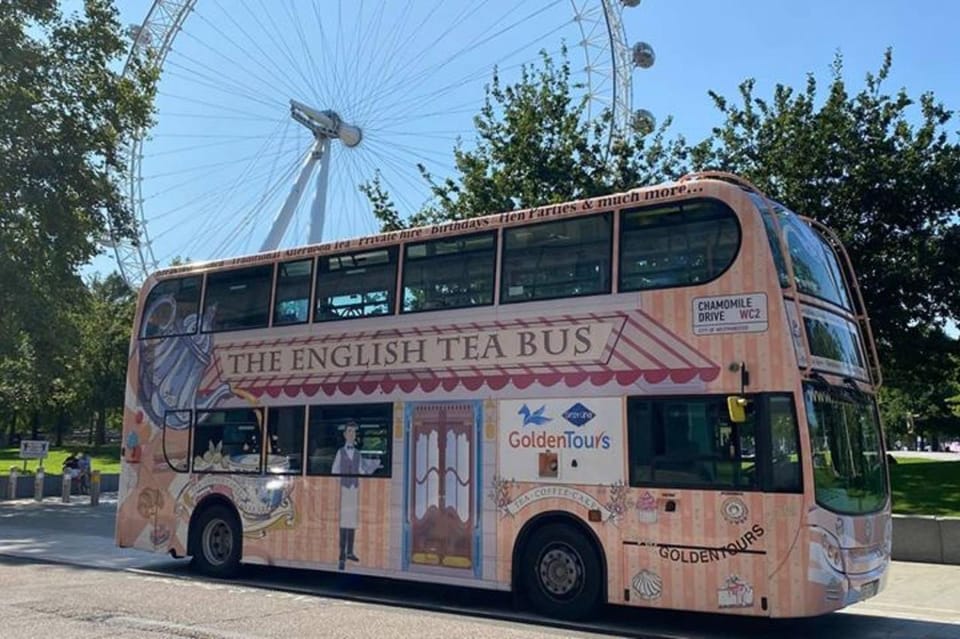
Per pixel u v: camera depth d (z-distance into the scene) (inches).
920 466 933.2
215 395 504.7
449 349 416.2
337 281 468.4
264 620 346.6
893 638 344.8
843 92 844.6
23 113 961.5
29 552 601.9
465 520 395.9
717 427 335.9
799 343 332.2
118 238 1087.6
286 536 459.2
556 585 367.9
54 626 326.6
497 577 382.6
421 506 411.5
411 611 383.6
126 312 2351.1
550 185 900.6
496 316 403.9
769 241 341.1
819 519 313.9
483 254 415.8
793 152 826.2
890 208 806.5
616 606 410.9
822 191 813.2
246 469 482.0
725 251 347.6
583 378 371.6
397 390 430.0
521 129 914.1
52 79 1012.5
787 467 319.3
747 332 335.9
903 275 781.3
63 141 1008.9
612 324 368.8
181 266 544.4
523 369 390.0
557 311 385.1
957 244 794.8
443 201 963.3
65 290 1082.1
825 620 382.3
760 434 325.4
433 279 430.9
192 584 456.1
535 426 381.1
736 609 321.1
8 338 1033.5
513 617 369.7
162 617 349.4
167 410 525.0
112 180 1081.4
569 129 919.0
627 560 348.2
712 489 332.2
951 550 532.1
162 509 515.5
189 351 523.5
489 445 394.0
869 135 824.9
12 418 2539.4
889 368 885.8
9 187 978.1
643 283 364.8
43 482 1146.7
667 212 365.4
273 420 476.4
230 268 517.7
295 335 477.4
